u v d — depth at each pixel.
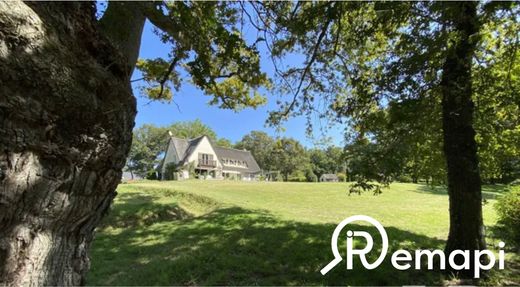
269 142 72.44
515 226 9.09
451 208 6.59
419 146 7.77
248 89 8.10
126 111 2.00
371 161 6.84
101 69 1.77
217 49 4.04
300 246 7.59
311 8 6.54
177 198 14.77
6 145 1.42
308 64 7.88
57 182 1.64
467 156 6.44
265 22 5.60
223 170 56.28
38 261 1.66
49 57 1.48
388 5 5.49
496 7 4.54
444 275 6.23
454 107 6.35
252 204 14.83
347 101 7.46
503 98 6.36
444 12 4.93
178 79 6.08
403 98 5.98
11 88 1.39
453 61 5.93
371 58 8.10
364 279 5.96
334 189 22.50
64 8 1.64
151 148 69.44
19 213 1.55
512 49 5.72
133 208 11.70
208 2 3.54
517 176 9.47
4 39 1.35
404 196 19.95
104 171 1.94
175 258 6.93
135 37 2.34
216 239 8.28
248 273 6.23
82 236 2.01
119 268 6.49
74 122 1.64
